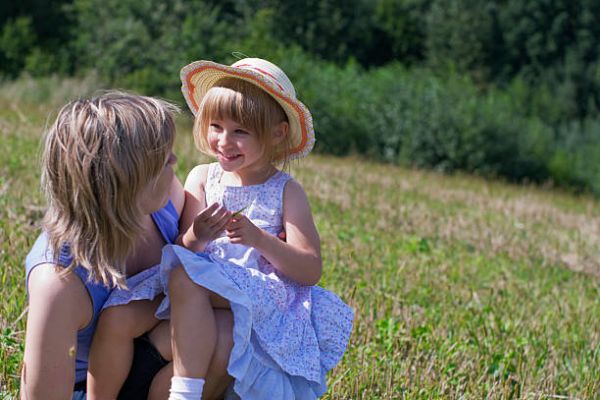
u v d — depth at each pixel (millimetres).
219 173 3436
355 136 31188
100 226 2752
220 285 2875
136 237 2848
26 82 29875
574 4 49219
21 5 39344
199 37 33844
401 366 4984
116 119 2760
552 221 17500
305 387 3115
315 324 3266
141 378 2990
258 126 3191
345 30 48125
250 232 3041
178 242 3170
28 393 2771
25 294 4715
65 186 2748
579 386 5516
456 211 15938
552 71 48281
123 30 34406
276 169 3402
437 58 49750
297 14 45594
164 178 2916
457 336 6008
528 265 11195
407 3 51531
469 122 31172
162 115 2871
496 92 40312
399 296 7062
